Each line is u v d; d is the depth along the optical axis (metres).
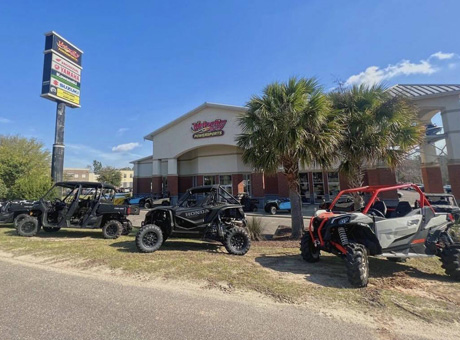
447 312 3.35
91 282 4.49
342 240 4.79
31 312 3.31
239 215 7.26
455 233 6.91
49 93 14.60
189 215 6.96
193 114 24.11
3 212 10.00
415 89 16.86
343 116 8.45
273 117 7.79
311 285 4.35
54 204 9.52
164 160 26.12
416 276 4.81
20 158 17.98
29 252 6.64
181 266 5.43
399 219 4.96
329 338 2.74
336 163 9.16
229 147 24.48
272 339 2.71
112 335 2.77
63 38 15.70
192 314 3.29
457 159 15.53
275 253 6.68
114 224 8.81
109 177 59.50
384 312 3.35
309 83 8.27
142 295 3.92
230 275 4.86
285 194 20.81
